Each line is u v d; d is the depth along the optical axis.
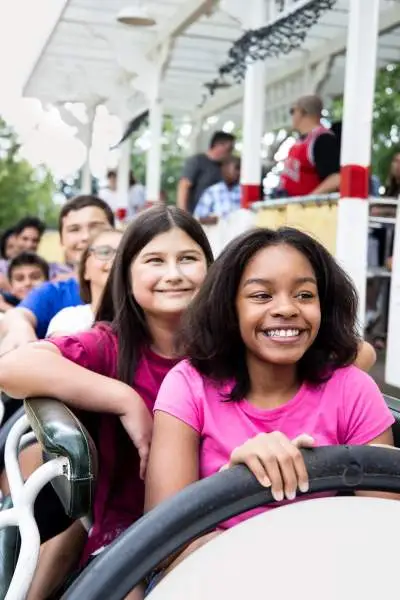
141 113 9.07
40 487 1.27
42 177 22.95
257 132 5.68
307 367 1.44
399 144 9.77
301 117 5.33
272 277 1.33
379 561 1.06
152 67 7.30
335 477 1.06
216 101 9.28
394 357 3.74
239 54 5.34
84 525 1.64
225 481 1.03
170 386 1.44
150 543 0.98
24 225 5.76
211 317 1.41
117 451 1.65
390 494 1.24
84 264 2.55
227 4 5.19
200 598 1.02
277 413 1.40
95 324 1.83
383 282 5.29
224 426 1.40
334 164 5.04
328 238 4.26
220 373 1.43
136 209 10.29
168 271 1.68
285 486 1.04
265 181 7.55
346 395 1.43
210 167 7.38
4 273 5.17
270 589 1.03
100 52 7.27
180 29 6.29
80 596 0.95
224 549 1.02
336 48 6.64
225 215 6.41
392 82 9.25
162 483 1.36
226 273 1.38
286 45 5.06
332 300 1.44
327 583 1.05
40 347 1.61
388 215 4.58
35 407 1.39
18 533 1.53
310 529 1.04
